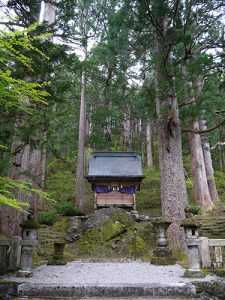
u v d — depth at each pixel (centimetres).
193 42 841
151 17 823
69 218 1319
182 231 817
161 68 844
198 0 773
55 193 1853
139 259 895
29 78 623
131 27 912
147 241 1063
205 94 838
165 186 872
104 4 1509
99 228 1098
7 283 461
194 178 1459
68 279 516
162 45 886
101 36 1513
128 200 1423
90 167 1521
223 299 452
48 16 933
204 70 858
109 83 1773
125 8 860
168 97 886
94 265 740
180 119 951
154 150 2938
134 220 1198
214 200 1566
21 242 540
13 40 242
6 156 491
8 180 287
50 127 542
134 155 1630
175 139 899
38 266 708
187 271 532
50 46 605
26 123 502
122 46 1044
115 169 1499
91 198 1895
